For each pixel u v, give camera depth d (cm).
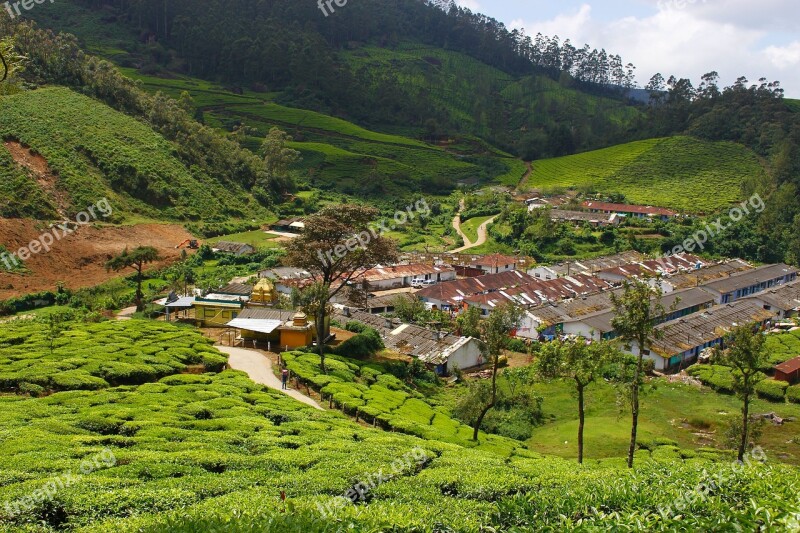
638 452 4722
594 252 13688
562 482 2786
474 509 2475
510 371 6375
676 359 7281
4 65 2836
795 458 4781
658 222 14625
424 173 19662
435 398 6034
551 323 8238
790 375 6469
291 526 1809
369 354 6781
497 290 10112
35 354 5219
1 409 3797
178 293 8731
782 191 14662
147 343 5841
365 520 1950
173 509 2367
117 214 11825
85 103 14312
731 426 4975
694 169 18975
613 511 1958
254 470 2936
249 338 6769
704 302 9875
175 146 14950
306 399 5041
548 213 14325
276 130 17500
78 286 9331
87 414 3753
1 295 8562
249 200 15162
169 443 3312
